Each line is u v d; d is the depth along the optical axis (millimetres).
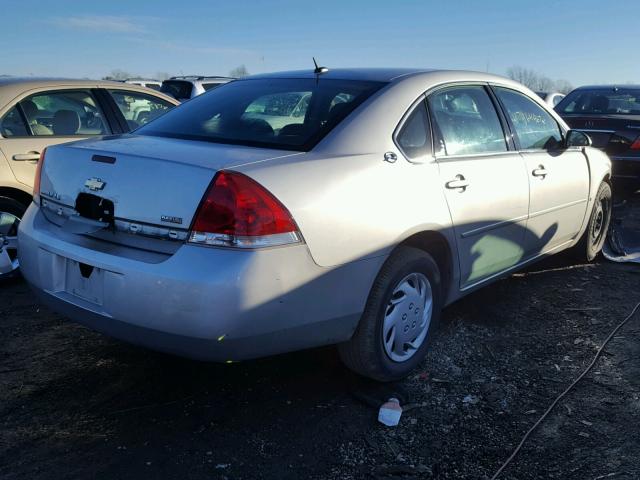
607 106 8891
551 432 2826
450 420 2912
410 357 3254
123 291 2527
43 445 2613
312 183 2652
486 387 3223
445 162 3346
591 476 2520
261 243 2436
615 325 4086
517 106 4227
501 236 3820
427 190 3148
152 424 2803
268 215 2457
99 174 2771
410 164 3119
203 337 2412
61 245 2811
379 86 3326
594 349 3713
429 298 3332
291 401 3041
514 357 3588
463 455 2643
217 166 2514
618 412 3010
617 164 8148
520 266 4250
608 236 5703
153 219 2551
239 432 2764
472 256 3584
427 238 3266
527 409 3023
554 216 4441
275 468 2523
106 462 2514
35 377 3191
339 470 2525
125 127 5516
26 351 3482
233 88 3775
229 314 2385
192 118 3453
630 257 5633
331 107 3184
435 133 3371
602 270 5297
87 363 3359
